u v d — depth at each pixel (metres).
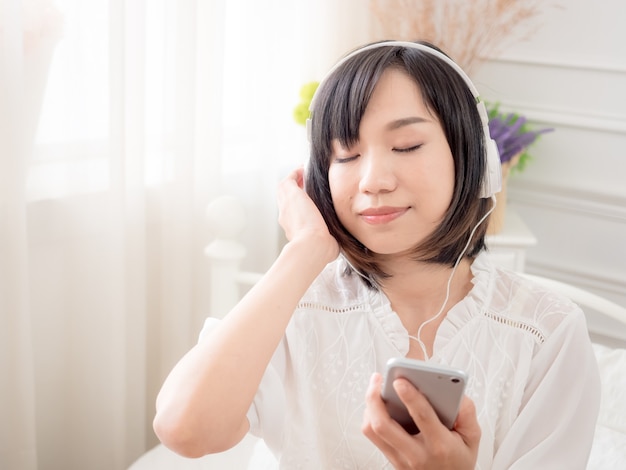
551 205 2.02
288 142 1.83
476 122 0.77
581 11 1.88
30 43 1.22
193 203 1.58
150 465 1.26
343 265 0.90
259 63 1.70
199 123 1.56
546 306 0.86
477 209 0.80
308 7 1.83
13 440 1.30
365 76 0.74
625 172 1.92
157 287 1.61
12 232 1.23
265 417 0.83
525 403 0.84
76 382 1.46
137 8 1.36
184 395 0.68
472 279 0.86
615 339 1.97
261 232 1.80
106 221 1.39
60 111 1.33
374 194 0.74
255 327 0.71
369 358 0.84
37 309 1.41
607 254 1.98
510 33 1.97
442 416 0.64
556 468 0.81
